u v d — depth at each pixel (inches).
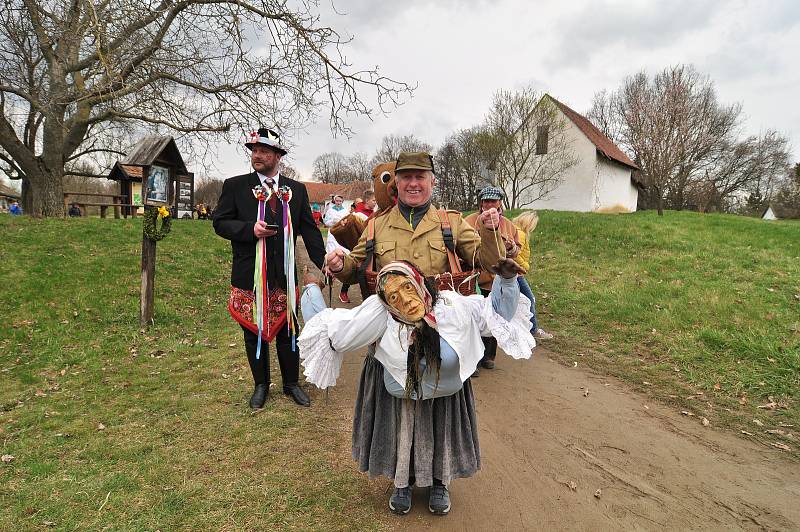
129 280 312.8
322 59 378.6
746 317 235.9
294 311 165.2
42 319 242.5
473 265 100.0
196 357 211.6
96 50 344.2
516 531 105.1
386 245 98.3
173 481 117.9
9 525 99.7
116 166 801.6
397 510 108.3
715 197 1845.5
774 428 154.0
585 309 283.0
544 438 149.0
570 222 526.3
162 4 362.0
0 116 508.1
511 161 1032.2
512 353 89.9
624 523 109.0
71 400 164.6
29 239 374.6
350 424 151.4
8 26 409.1
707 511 113.6
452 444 104.6
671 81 671.8
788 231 472.1
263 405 163.5
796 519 111.0
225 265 397.7
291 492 115.1
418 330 89.8
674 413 166.7
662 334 233.5
